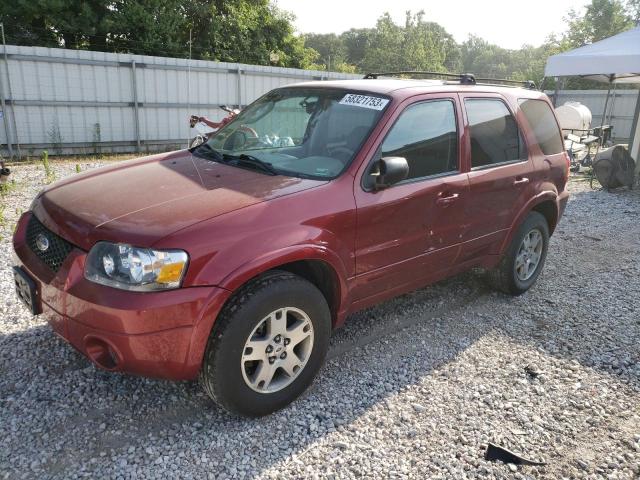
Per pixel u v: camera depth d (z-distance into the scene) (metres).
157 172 3.43
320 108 3.76
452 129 3.90
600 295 5.05
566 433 3.02
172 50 20.58
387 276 3.54
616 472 2.73
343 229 3.13
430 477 2.62
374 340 3.95
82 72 13.19
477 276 5.34
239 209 2.79
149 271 2.49
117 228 2.63
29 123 12.77
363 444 2.83
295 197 2.97
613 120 21.08
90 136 13.72
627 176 10.34
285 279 2.87
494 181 4.15
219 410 3.04
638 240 7.09
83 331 2.59
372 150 3.34
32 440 2.70
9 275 4.65
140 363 2.56
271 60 25.41
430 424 3.02
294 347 3.04
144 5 19.38
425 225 3.66
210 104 15.44
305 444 2.80
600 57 9.39
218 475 2.55
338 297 3.25
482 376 3.54
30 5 17.36
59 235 2.82
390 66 43.75
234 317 2.67
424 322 4.30
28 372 3.26
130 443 2.74
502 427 3.03
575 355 3.88
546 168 4.77
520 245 4.64
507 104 4.50
